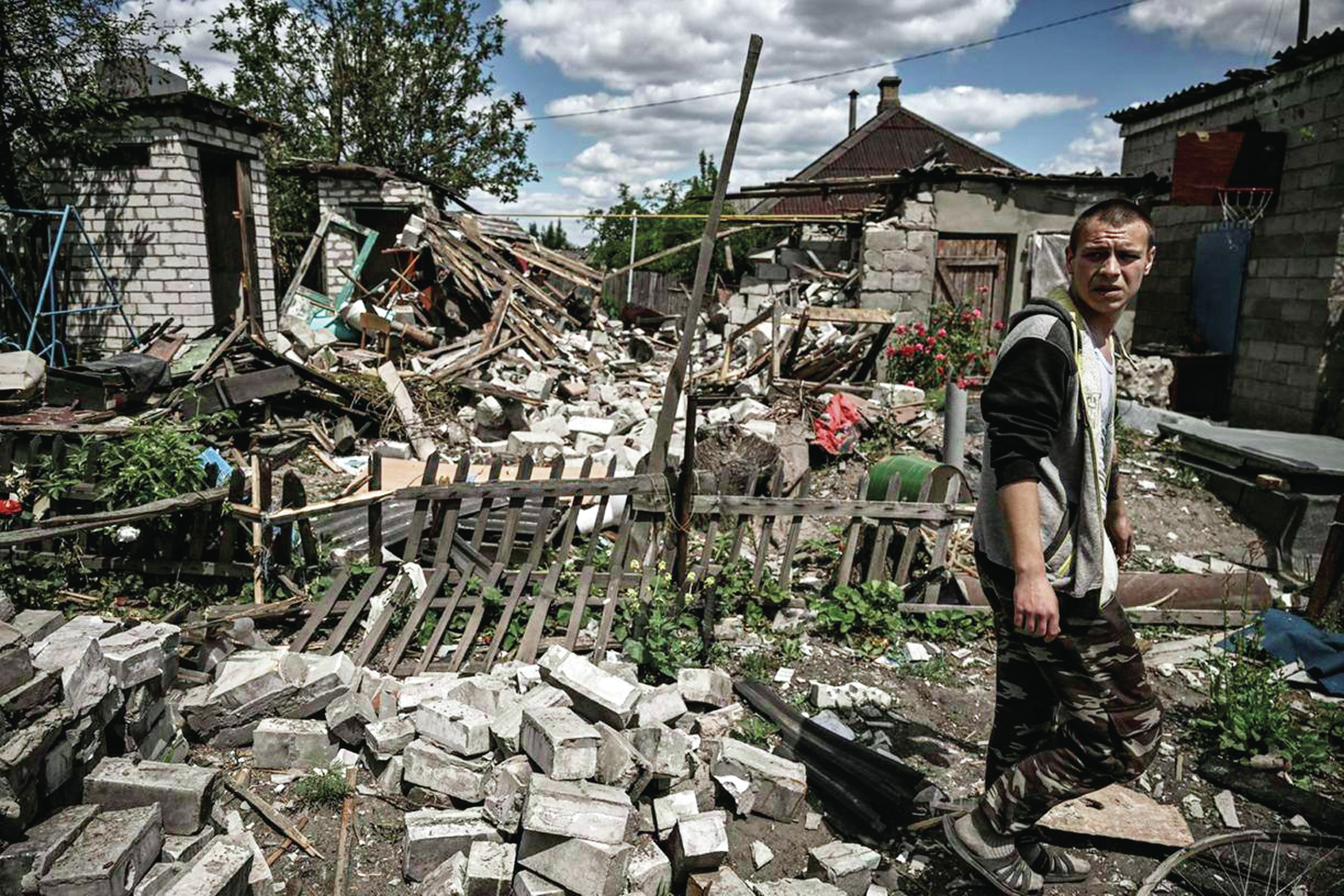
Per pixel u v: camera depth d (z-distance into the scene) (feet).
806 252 52.42
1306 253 31.27
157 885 6.97
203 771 8.09
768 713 12.01
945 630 15.12
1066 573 7.50
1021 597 7.14
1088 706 7.65
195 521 13.98
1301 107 31.55
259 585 13.65
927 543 18.06
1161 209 40.91
